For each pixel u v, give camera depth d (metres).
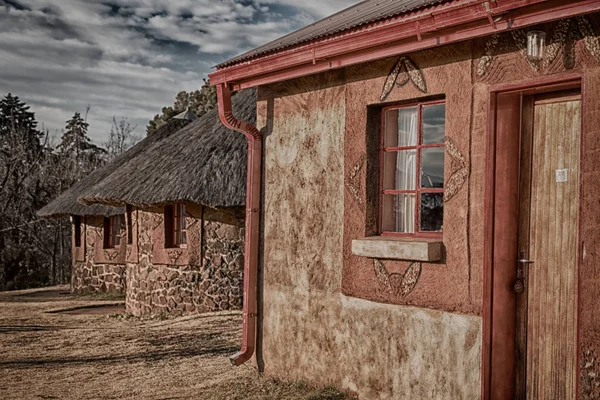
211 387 6.87
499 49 4.88
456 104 5.18
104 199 13.82
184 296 12.84
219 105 7.12
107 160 38.84
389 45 5.29
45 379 7.83
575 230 4.61
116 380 7.60
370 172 5.94
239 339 9.69
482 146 4.99
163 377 7.57
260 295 7.18
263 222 7.16
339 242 6.24
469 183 5.08
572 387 4.61
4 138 36.62
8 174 30.69
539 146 4.85
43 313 14.84
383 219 5.97
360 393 5.95
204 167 12.25
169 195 12.06
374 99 5.86
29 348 10.00
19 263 29.64
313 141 6.55
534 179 4.88
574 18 4.39
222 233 12.53
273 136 7.06
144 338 10.41
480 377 4.93
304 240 6.63
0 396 7.05
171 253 13.05
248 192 7.22
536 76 4.63
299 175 6.71
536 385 4.82
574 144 4.63
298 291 6.69
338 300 6.22
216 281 12.53
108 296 17.94
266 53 6.39
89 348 9.83
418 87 5.49
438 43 4.89
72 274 20.20
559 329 4.69
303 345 6.61
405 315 5.54
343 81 6.22
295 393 6.35
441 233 5.46
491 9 4.38
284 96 6.93
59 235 31.11
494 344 4.90
